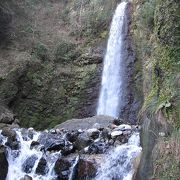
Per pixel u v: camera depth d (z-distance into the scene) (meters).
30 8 16.41
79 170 6.09
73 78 13.68
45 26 15.88
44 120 12.88
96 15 15.12
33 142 7.07
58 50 14.16
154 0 10.30
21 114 12.34
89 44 14.59
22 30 14.39
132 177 5.21
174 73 5.22
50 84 13.32
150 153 4.83
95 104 13.34
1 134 7.32
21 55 13.05
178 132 4.46
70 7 16.77
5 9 13.73
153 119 5.02
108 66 13.46
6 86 11.91
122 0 14.07
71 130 7.63
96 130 6.94
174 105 4.77
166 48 5.65
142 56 11.35
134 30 12.57
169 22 5.71
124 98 12.09
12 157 6.88
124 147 5.97
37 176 6.53
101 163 5.94
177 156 4.33
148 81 8.94
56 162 6.39
